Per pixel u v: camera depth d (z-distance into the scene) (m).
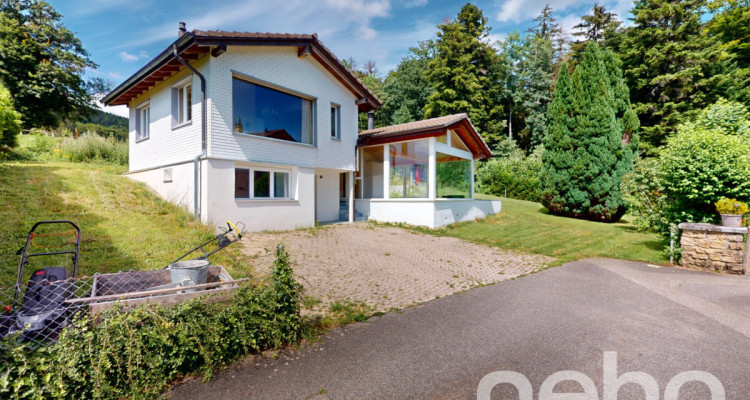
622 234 12.05
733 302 5.44
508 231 13.08
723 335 4.16
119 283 4.19
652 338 4.07
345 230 11.87
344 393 2.91
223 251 7.41
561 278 7.02
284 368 3.32
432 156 13.27
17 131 12.92
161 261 6.02
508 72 36.00
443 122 13.55
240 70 10.08
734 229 7.21
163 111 11.17
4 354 2.42
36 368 2.49
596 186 15.20
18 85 20.16
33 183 9.19
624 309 5.11
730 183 8.10
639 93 26.59
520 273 7.52
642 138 25.42
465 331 4.30
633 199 12.09
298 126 12.05
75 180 10.22
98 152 16.30
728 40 27.20
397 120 34.66
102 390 2.65
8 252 5.36
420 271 7.58
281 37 10.57
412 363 3.45
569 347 3.83
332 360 3.50
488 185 26.58
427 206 13.30
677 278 6.89
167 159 10.95
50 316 3.10
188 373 3.14
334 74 13.07
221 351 3.26
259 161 10.45
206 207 9.19
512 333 4.23
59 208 7.86
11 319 3.12
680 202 8.93
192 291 3.72
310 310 4.99
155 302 3.40
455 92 31.77
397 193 14.30
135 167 12.95
